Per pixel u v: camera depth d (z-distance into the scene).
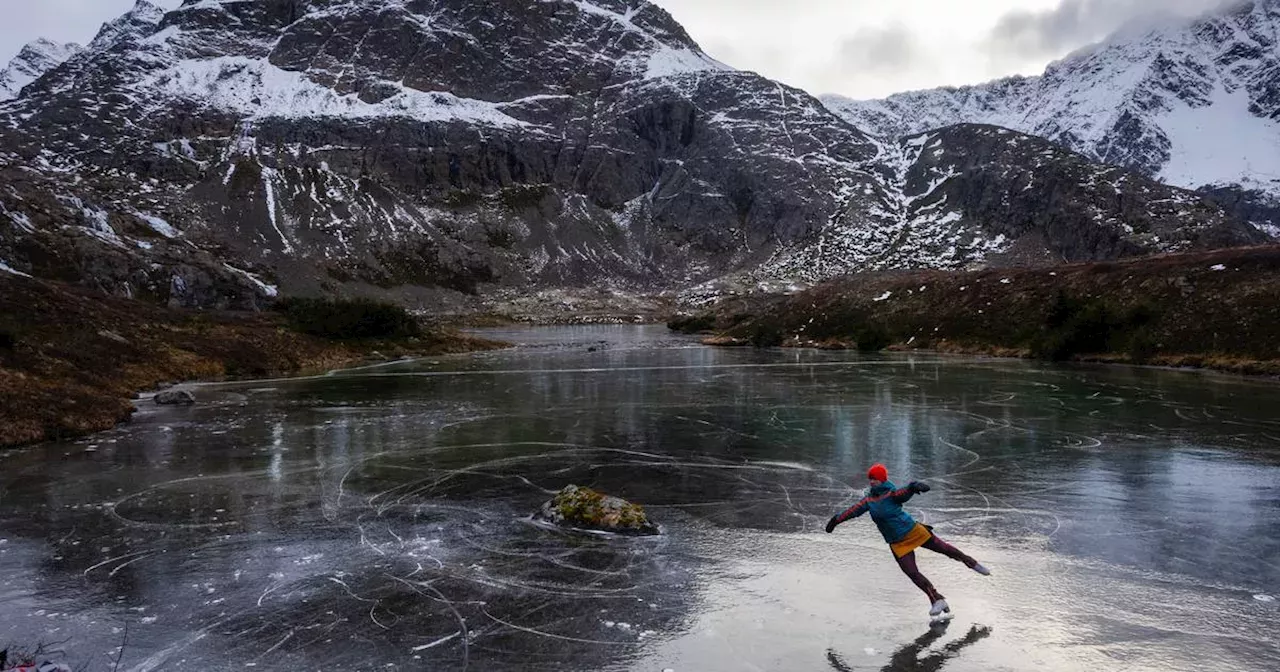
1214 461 17.02
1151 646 7.87
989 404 26.73
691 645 8.03
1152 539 11.45
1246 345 37.69
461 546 11.38
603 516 12.29
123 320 38.88
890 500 9.08
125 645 8.10
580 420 23.66
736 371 41.03
